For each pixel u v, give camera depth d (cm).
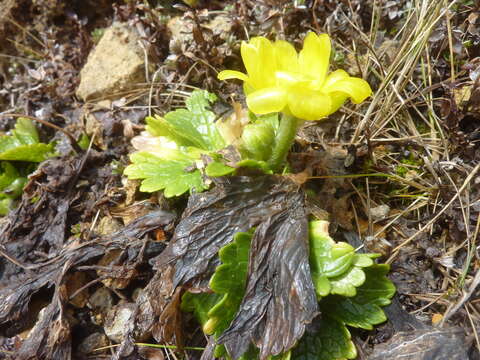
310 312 9
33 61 19
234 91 15
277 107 9
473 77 12
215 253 10
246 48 10
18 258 13
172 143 13
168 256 10
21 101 17
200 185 11
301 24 15
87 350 11
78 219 14
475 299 10
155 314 11
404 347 9
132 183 13
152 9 17
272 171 12
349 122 14
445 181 12
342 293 9
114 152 15
